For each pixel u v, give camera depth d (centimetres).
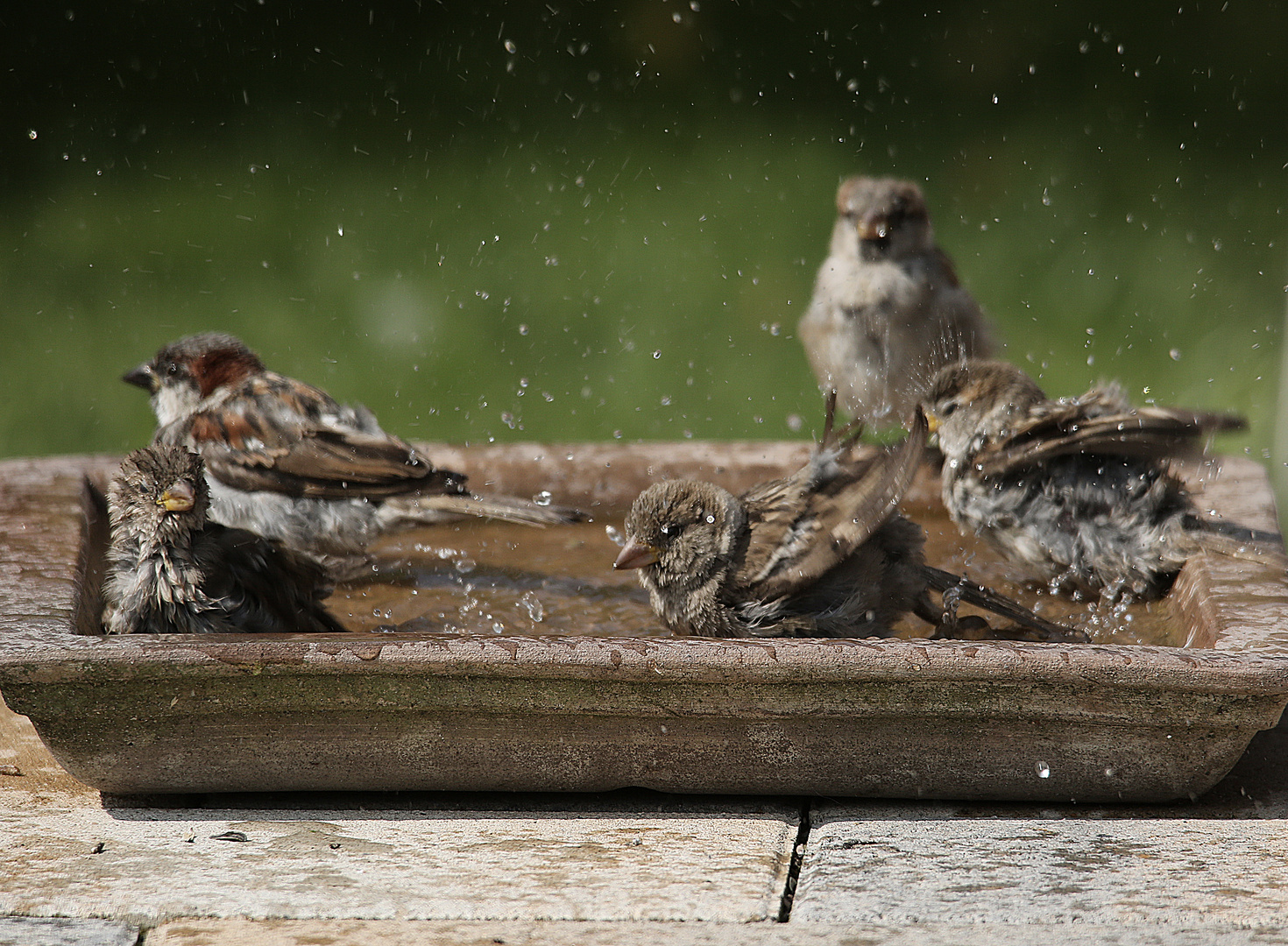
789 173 2305
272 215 2200
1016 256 2089
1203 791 602
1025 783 602
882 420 1346
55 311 1941
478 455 1020
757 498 776
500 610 839
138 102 2514
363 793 630
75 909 523
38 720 586
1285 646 592
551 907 520
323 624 782
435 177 2320
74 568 717
